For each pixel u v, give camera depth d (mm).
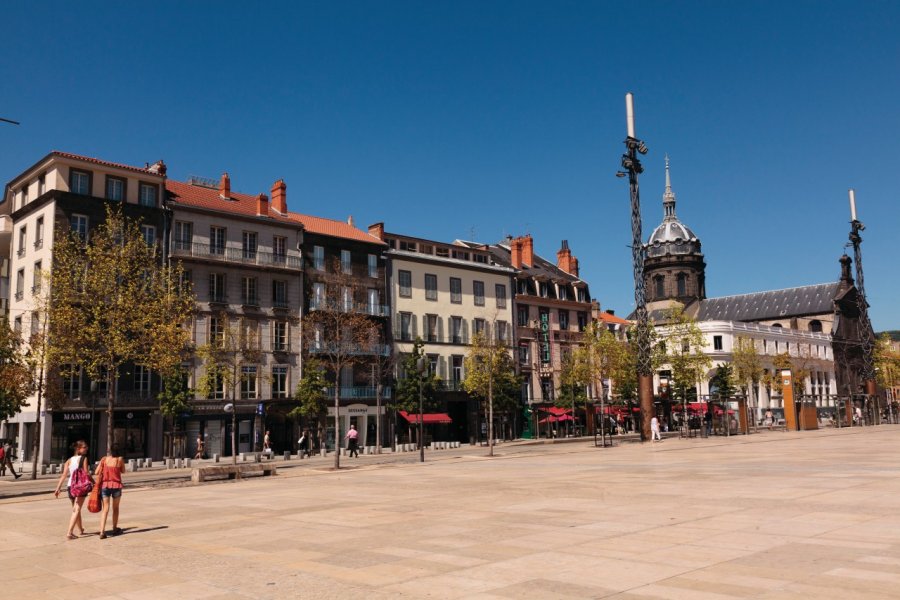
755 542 10508
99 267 30469
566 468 27359
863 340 94750
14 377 33719
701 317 116000
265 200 53750
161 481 28547
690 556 9688
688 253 117750
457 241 70812
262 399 50469
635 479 21266
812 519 12430
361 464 35719
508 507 15602
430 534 12289
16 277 47250
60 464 39219
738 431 58219
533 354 69750
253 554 11039
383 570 9523
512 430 65750
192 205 49281
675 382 67500
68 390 42844
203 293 49031
